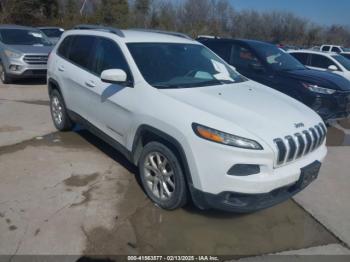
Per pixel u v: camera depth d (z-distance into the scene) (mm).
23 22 31719
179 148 3205
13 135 5605
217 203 3088
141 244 3107
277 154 3023
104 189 3971
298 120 3420
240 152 2932
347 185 4520
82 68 4816
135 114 3684
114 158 4848
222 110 3273
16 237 3078
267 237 3316
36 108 7484
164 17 42594
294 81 6457
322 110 6309
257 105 3533
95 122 4605
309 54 10562
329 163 5270
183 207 3684
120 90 3930
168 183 3516
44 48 10438
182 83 3895
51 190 3883
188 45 4641
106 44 4441
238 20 48594
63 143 5352
